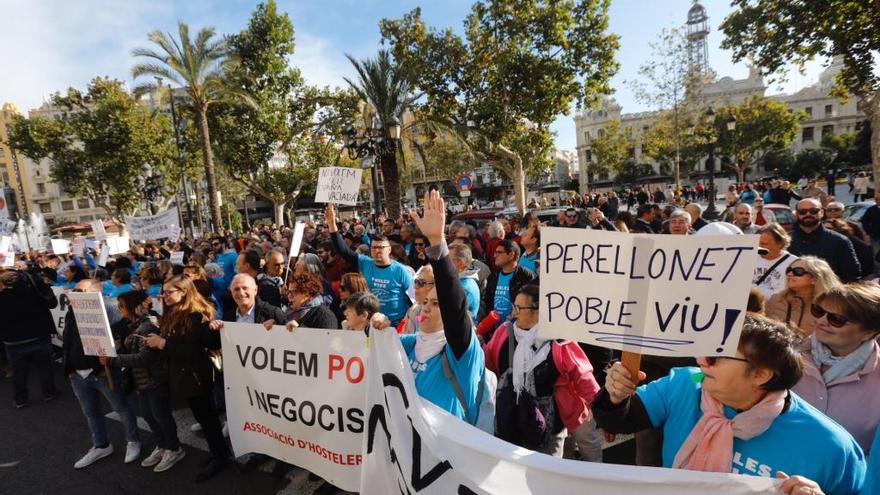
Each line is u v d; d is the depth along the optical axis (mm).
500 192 63281
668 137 28688
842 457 1405
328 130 17297
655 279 1580
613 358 3447
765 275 3879
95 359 4168
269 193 27594
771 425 1487
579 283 1692
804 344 2203
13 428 5180
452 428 2096
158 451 4094
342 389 3084
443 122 16594
